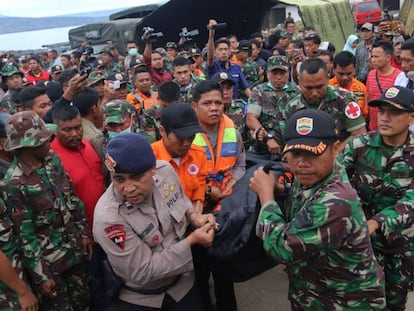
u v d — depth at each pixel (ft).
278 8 56.13
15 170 8.16
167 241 7.20
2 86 24.98
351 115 10.64
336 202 5.86
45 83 17.42
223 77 13.66
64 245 8.80
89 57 33.37
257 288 12.42
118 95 15.15
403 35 30.73
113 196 6.84
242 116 14.51
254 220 7.50
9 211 7.88
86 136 10.87
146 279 6.81
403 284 8.82
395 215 8.00
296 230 5.99
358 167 8.79
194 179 9.14
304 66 10.40
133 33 50.80
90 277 8.82
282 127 12.17
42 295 8.74
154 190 7.13
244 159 10.37
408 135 8.32
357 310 6.56
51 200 8.42
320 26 54.24
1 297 7.85
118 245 6.65
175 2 49.03
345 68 15.90
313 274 6.61
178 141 8.56
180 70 19.34
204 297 9.00
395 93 7.93
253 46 31.19
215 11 55.93
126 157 6.22
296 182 6.88
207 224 7.16
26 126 7.95
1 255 7.47
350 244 6.10
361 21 68.44
